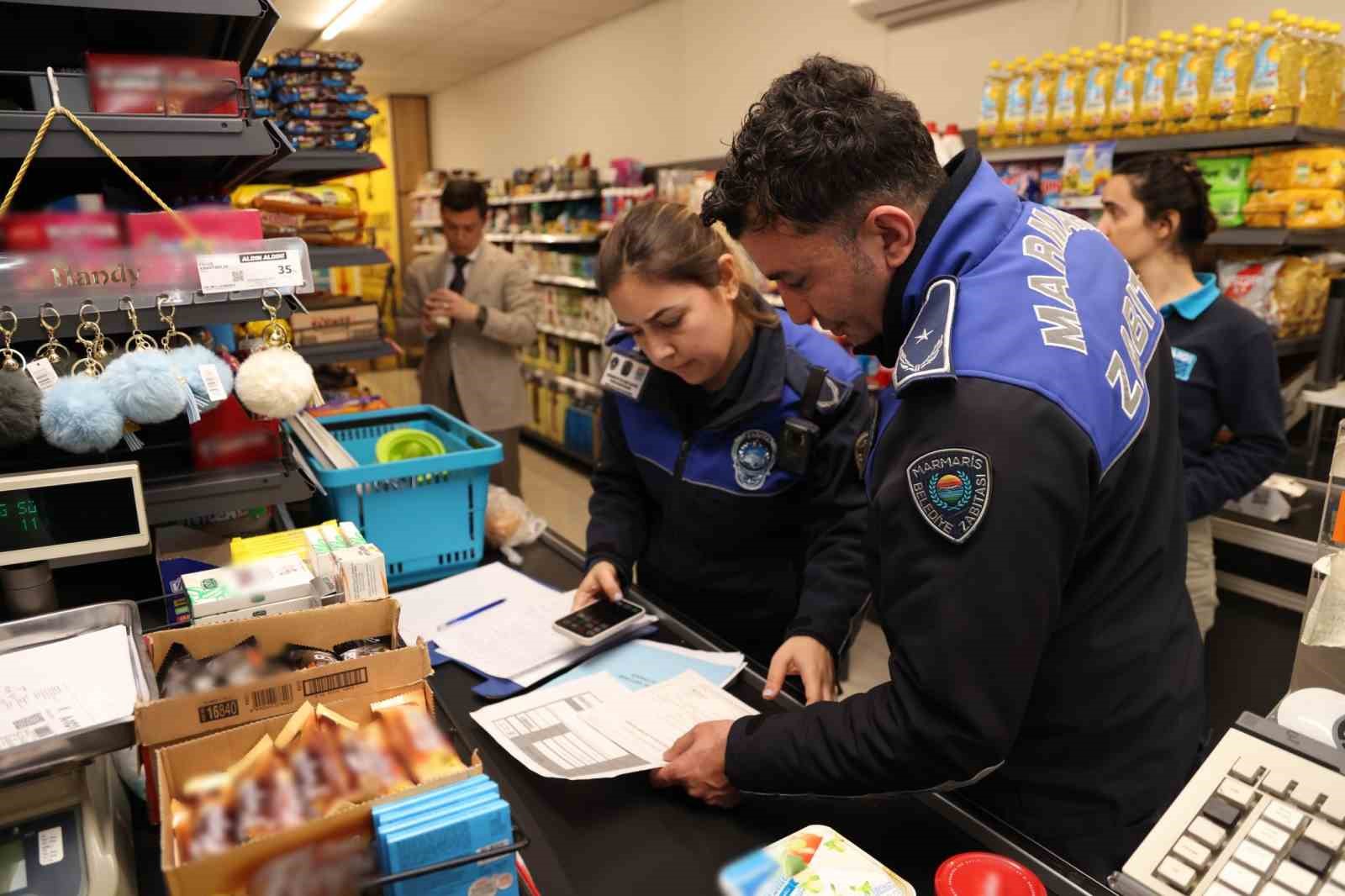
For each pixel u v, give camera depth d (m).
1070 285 0.85
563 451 6.45
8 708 0.78
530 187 6.89
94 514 1.05
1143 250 2.20
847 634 1.39
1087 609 0.90
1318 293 2.74
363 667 0.87
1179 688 0.95
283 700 0.84
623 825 0.97
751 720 1.00
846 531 1.45
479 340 4.04
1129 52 2.86
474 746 1.12
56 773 0.77
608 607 1.45
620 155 7.12
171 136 1.14
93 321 1.09
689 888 0.88
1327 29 2.57
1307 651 0.93
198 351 1.13
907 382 0.79
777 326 1.54
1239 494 2.08
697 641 1.41
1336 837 0.69
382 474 1.58
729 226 0.93
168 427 1.29
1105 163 2.89
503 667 1.30
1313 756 0.75
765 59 5.38
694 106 6.09
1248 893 0.68
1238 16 3.14
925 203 0.87
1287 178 2.57
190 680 0.86
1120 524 0.87
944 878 0.77
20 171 1.05
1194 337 2.12
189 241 1.11
